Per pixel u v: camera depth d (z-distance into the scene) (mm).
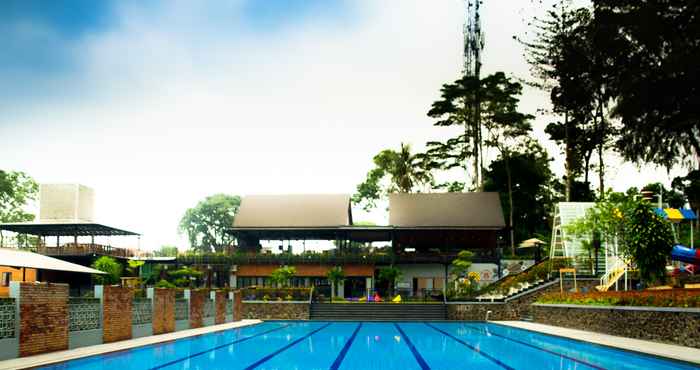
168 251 61781
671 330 20641
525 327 31688
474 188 65688
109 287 21906
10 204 71562
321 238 56312
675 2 30344
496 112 61281
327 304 42781
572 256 42281
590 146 60031
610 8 32906
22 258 33656
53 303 18281
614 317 25156
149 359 18438
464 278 51219
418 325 36938
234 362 18281
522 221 67188
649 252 28516
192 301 30891
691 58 30172
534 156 65812
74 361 17047
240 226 53906
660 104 33250
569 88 43062
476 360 18859
